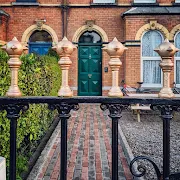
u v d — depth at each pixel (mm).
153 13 13938
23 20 14781
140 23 14031
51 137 7164
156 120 10289
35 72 5781
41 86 6754
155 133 8062
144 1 14734
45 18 14812
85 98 1655
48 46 14969
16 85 1693
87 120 10047
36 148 6223
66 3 14781
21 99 1655
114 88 1666
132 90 13883
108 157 5773
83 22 14836
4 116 3801
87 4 14750
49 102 1660
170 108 1654
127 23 14062
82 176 4762
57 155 5863
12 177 1691
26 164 4926
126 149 6164
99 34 14938
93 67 15109
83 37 15117
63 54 1640
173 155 5895
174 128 8789
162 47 1608
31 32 14828
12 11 14750
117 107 1665
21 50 1664
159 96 1667
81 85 15102
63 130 1677
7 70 3928
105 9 14781
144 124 9469
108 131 8227
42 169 5016
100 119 10273
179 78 14383
